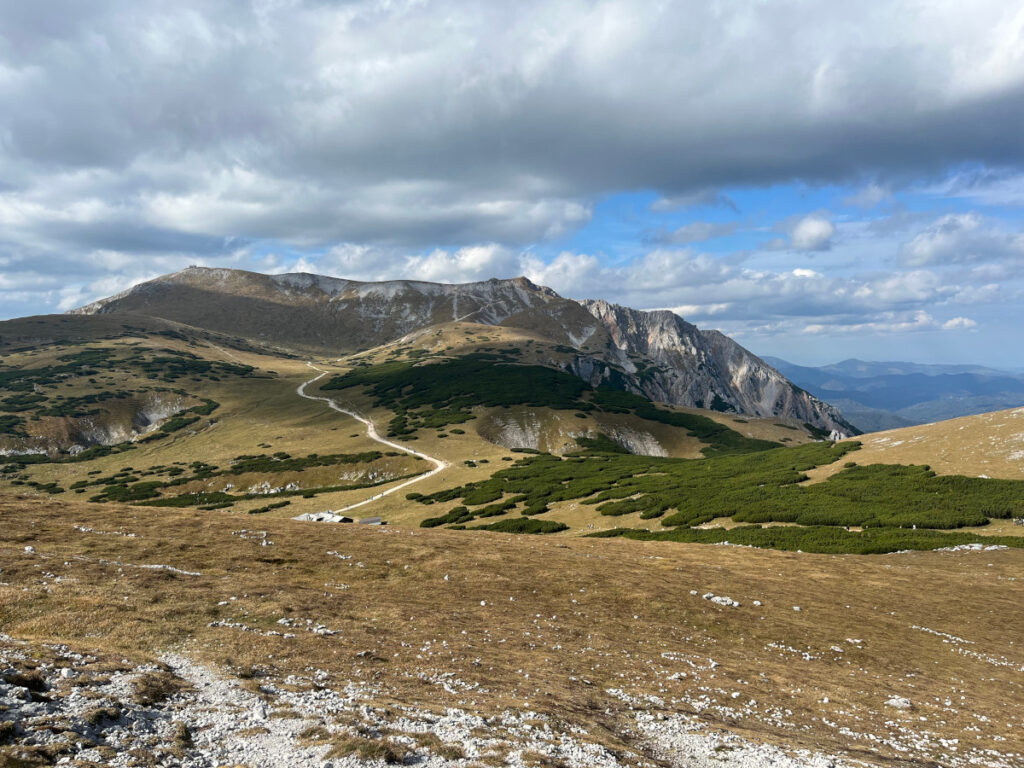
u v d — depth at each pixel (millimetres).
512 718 17156
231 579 29578
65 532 34562
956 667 28562
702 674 24844
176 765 11992
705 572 42906
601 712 19438
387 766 12953
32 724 12344
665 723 19031
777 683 24672
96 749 11891
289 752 13094
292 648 21172
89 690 14641
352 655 21422
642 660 25828
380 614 27516
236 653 19875
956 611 36781
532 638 27000
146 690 15312
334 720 14992
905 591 40594
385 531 49000
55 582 24562
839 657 28984
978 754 19344
